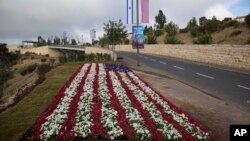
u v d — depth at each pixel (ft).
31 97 45.68
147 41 256.52
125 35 153.89
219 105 43.21
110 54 130.62
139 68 93.50
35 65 177.88
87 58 124.26
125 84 56.34
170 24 295.07
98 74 70.74
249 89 56.49
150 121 30.50
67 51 432.66
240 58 93.76
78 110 34.96
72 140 25.40
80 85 53.67
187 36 266.77
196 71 86.38
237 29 205.87
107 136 26.43
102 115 32.76
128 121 30.68
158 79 69.82
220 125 33.55
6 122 32.40
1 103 49.21
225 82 65.16
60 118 30.99
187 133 27.27
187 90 55.36
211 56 115.24
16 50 508.12
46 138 25.39
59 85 56.34
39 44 613.52
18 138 27.04
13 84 116.57
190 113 38.60
